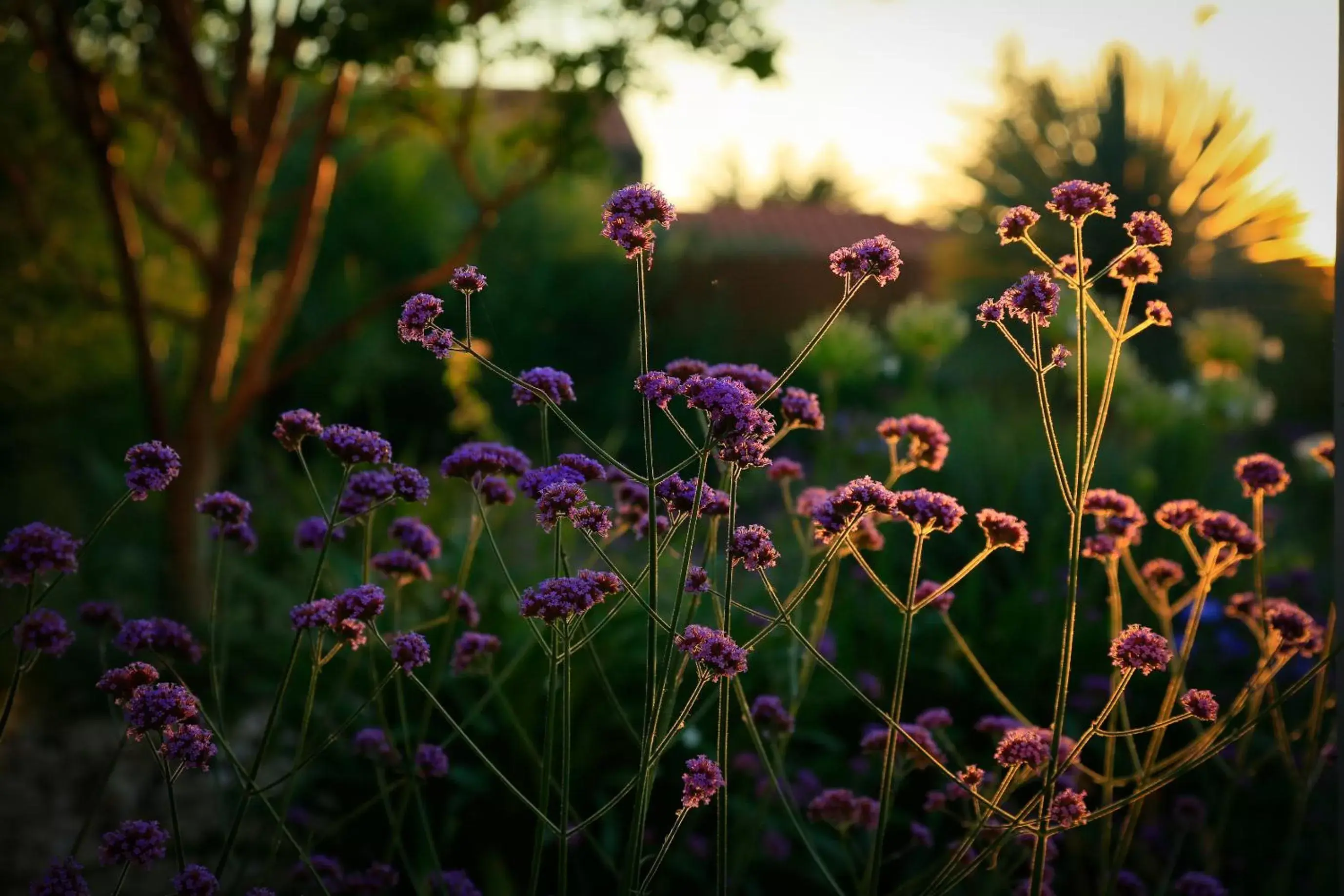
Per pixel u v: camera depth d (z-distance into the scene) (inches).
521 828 118.6
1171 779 67.3
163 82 239.6
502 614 132.3
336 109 243.8
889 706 138.8
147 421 282.8
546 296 492.1
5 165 246.1
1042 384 66.4
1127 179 386.3
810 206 698.2
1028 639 145.3
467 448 80.2
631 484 88.0
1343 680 76.8
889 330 277.9
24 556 66.0
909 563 170.6
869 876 68.0
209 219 318.7
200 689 174.2
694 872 110.9
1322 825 119.0
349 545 192.5
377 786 122.9
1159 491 208.8
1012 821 66.1
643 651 126.0
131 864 67.1
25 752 169.5
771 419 63.6
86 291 249.4
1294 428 323.3
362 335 427.5
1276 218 342.0
